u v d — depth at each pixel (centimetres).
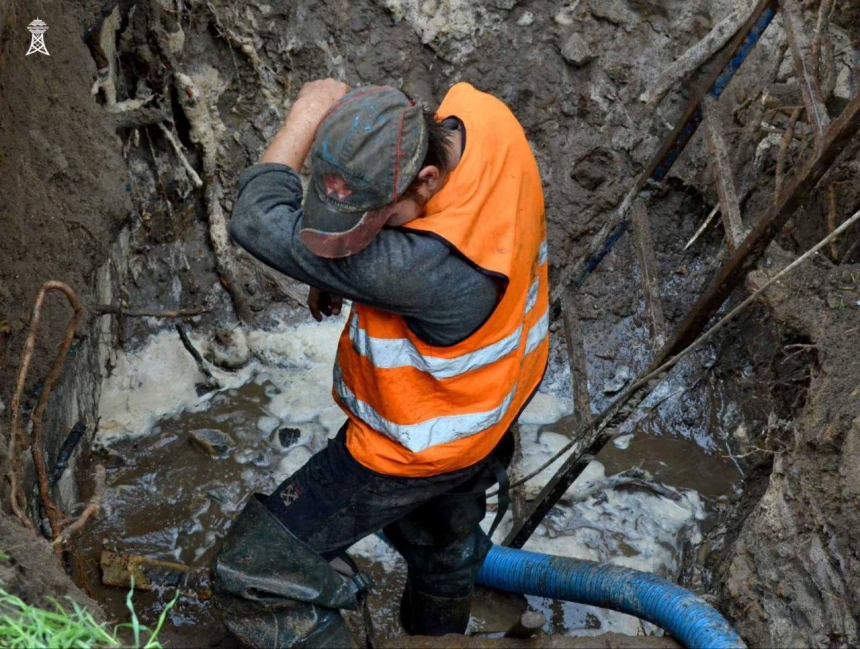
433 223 257
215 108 575
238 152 591
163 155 573
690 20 577
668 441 561
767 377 525
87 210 432
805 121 508
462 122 273
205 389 571
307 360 592
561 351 603
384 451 302
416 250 254
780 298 417
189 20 555
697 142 587
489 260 265
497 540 509
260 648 322
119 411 548
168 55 549
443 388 287
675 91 579
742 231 376
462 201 261
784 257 430
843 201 479
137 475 521
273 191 264
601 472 542
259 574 314
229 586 313
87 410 510
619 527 516
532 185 288
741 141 565
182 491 518
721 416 564
